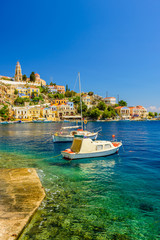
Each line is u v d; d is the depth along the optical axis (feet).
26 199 39.40
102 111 558.56
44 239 27.96
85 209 36.91
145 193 44.65
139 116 652.07
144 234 29.84
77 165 70.23
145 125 349.20
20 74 636.48
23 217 32.37
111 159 79.20
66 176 57.47
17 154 90.63
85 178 55.57
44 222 32.24
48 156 86.12
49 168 66.33
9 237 27.04
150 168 65.77
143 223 32.68
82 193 44.45
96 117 522.47
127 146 111.24
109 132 206.18
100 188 47.65
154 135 174.29
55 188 47.42
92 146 80.64
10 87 524.11
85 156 78.84
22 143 127.34
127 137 158.51
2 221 31.01
